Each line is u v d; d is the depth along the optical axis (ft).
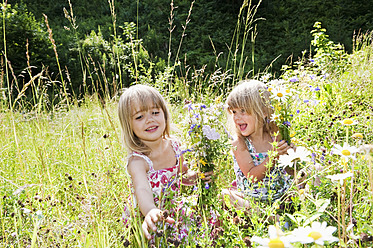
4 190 8.62
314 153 7.14
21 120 15.52
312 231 3.43
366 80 12.58
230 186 8.34
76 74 34.55
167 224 6.24
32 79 10.00
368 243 4.54
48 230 6.11
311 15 46.55
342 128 8.41
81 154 10.26
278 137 8.30
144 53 32.53
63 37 40.29
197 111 7.25
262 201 8.05
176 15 47.19
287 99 7.64
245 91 8.31
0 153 11.15
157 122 7.68
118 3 52.39
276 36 44.11
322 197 5.69
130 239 6.31
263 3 47.80
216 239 6.07
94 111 16.51
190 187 7.63
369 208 5.49
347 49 37.47
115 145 10.14
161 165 7.98
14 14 36.81
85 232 6.09
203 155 7.16
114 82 12.54
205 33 44.96
